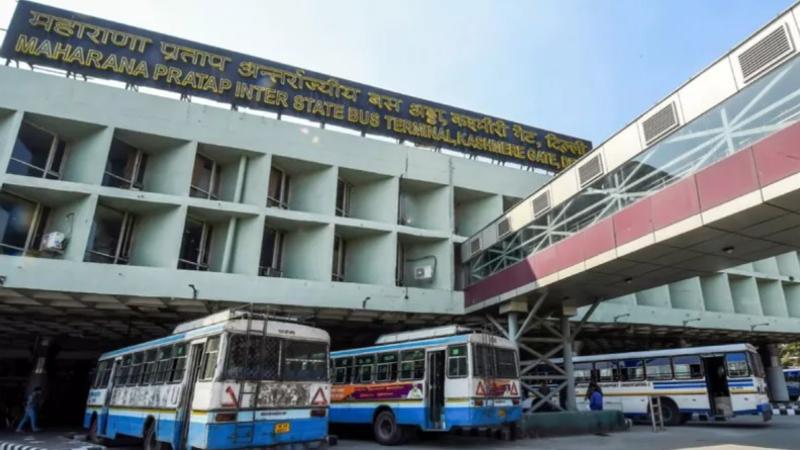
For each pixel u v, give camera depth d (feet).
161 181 63.52
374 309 65.51
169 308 61.36
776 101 30.53
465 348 43.65
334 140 71.67
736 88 33.17
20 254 56.39
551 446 42.98
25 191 55.93
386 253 70.90
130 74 66.08
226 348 32.60
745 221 33.30
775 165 29.86
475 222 81.51
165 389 38.11
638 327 85.81
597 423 54.80
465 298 69.31
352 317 70.03
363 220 70.18
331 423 56.65
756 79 31.86
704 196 34.24
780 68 30.60
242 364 32.91
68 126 59.36
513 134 88.43
